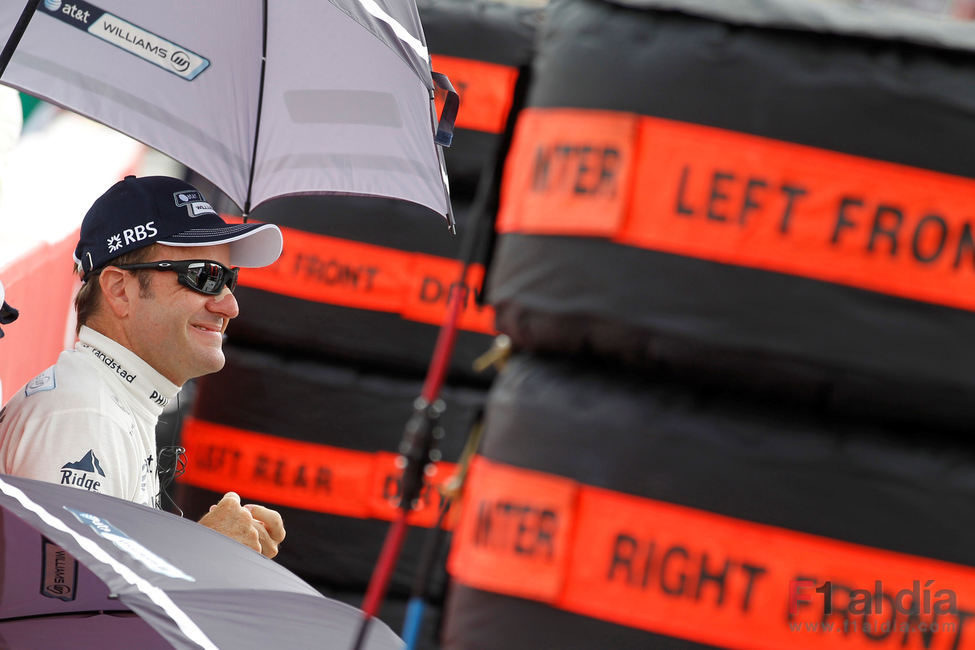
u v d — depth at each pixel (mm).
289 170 7973
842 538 4641
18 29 6184
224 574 4562
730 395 4902
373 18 5582
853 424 4766
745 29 4746
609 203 4852
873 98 4551
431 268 11641
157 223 6719
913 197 4535
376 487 11664
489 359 5855
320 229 11750
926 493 4598
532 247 5125
